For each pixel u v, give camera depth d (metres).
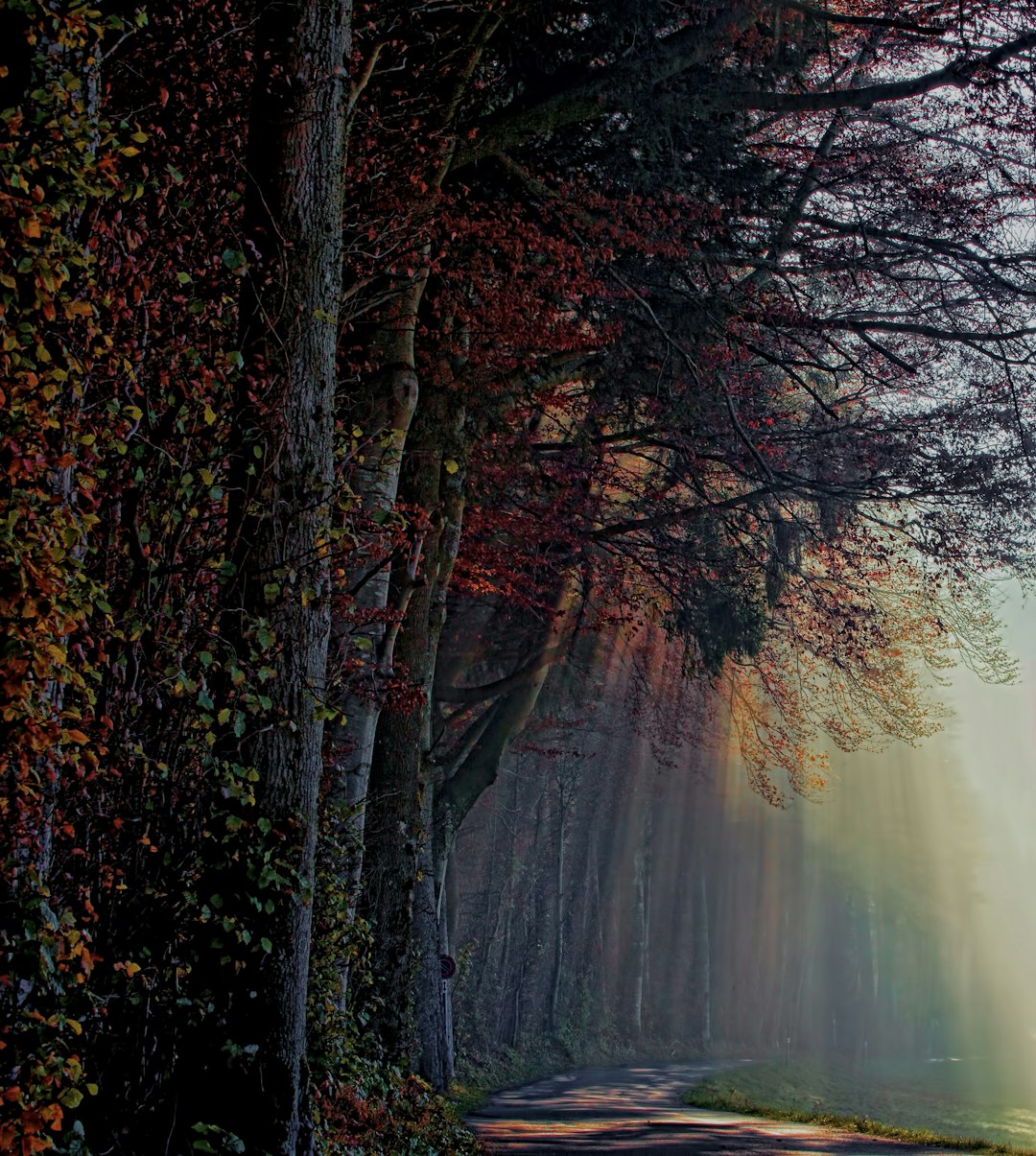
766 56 16.52
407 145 14.44
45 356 5.10
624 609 26.08
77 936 5.09
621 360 18.62
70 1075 4.86
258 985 6.54
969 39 16.08
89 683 6.16
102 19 6.34
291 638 6.86
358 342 14.84
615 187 17.05
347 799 13.76
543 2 14.83
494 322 17.80
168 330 7.28
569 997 52.72
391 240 14.30
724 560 22.27
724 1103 26.39
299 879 6.71
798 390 22.16
